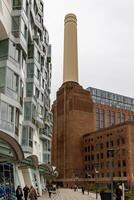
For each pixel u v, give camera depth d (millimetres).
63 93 165875
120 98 185500
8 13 30531
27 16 36562
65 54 172500
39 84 47062
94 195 62312
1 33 29016
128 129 119688
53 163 163250
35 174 48625
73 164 147750
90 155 142000
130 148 117562
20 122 38250
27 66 43344
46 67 59375
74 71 169000
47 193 58812
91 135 143500
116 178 119750
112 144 127000
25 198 28500
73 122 153750
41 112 50000
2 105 27016
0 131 21500
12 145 24625
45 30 59312
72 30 173625
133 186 99062
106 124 165375
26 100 40938
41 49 50844
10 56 29219
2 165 32062
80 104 157125
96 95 177500
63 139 158625
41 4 52781
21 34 32031
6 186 30609
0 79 28125
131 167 115438
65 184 147750
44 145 59094
